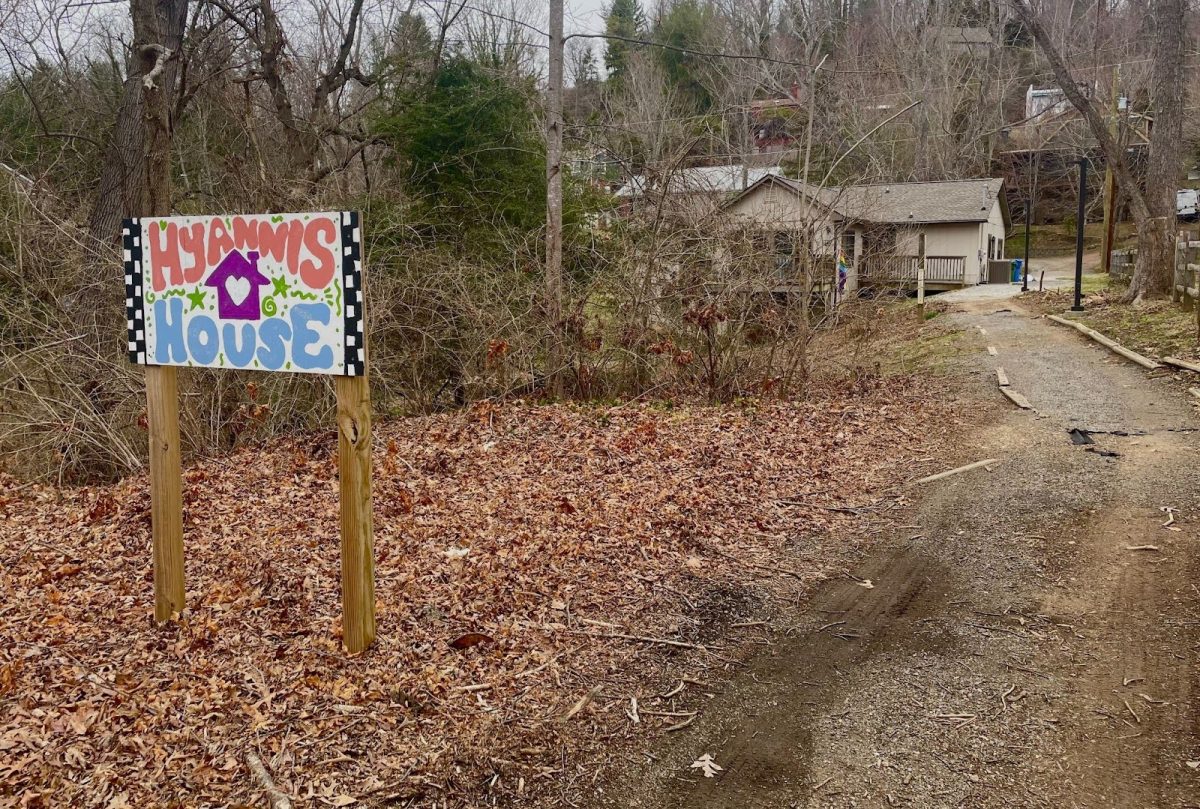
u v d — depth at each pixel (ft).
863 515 21.54
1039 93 159.53
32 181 35.81
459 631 14.57
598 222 52.08
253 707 12.06
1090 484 22.54
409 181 51.65
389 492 21.86
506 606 15.58
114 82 58.03
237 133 60.18
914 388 39.70
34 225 33.35
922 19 157.79
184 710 11.91
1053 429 29.14
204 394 31.48
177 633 14.15
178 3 40.88
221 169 52.60
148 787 10.36
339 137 59.36
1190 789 10.66
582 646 14.47
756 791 10.88
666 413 33.04
